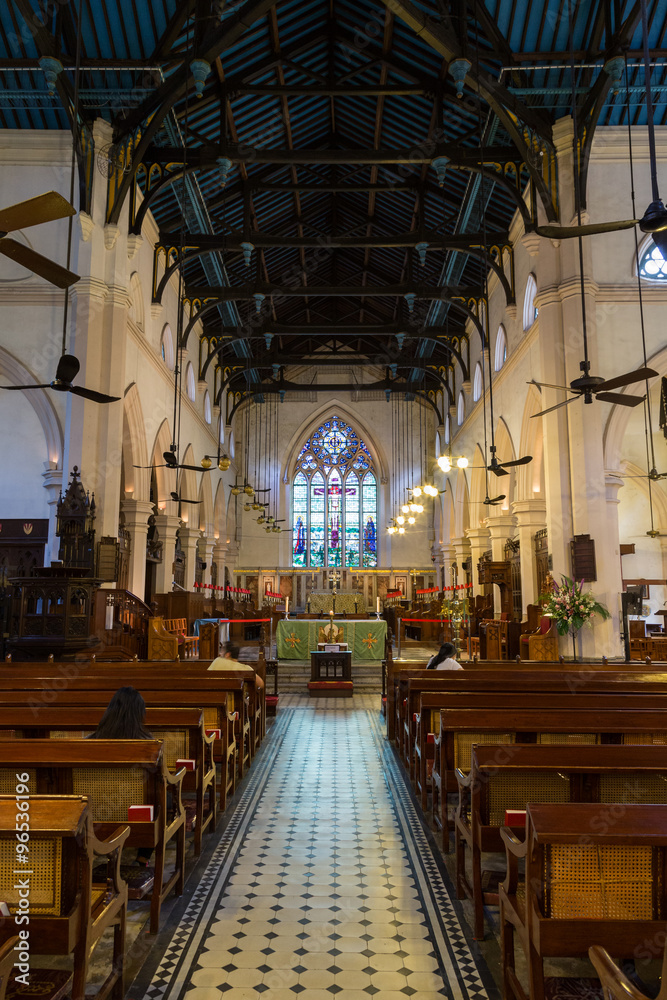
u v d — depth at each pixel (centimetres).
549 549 1309
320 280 2619
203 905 446
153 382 1719
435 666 848
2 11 1138
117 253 1370
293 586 3198
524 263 1650
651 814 267
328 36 1416
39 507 1616
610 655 1228
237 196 1788
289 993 346
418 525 3253
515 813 355
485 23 1141
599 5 1118
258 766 840
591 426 1294
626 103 1344
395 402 3325
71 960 378
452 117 1475
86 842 278
